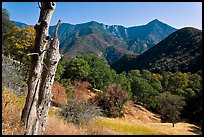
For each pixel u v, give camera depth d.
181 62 139.25
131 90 84.06
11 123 8.68
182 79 92.38
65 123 16.95
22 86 16.50
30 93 8.30
